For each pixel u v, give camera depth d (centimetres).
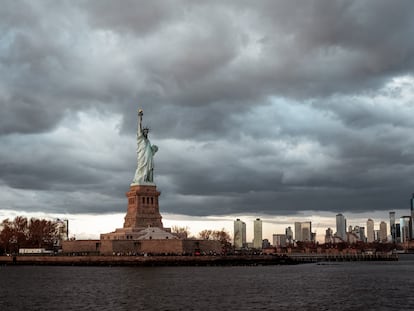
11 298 17388
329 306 15762
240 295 17912
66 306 15712
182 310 15012
